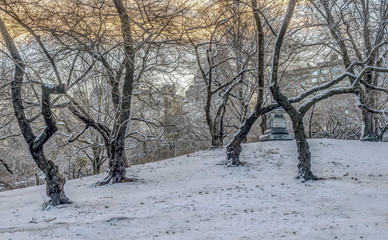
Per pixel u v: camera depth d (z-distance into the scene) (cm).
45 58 1530
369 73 2227
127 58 1430
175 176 1614
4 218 1058
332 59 2867
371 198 988
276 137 2319
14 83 1138
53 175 1184
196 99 3119
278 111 2352
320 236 681
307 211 894
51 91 1084
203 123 3547
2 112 1997
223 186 1300
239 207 977
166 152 4084
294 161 1742
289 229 743
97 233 792
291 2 1234
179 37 1672
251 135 4138
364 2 2219
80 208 1098
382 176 1373
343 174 1436
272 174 1492
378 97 2464
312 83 3366
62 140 2656
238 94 2519
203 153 2220
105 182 1556
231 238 705
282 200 1030
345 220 793
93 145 2516
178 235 750
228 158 1733
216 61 2441
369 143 2202
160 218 908
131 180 1565
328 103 3375
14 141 2706
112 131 1600
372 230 700
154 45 1739
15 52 1148
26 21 1155
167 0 1433
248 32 2212
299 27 1950
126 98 1555
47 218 995
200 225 822
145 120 2423
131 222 880
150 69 1884
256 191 1167
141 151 3544
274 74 1290
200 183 1402
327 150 1983
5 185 3084
